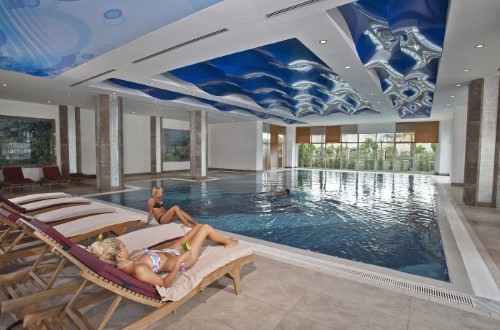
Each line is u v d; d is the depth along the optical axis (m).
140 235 3.62
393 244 5.00
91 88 9.34
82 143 14.13
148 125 17.44
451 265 3.84
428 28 5.07
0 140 11.53
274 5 4.13
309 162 23.61
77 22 4.54
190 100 12.61
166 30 4.92
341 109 14.94
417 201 8.95
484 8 4.04
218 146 21.19
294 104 13.80
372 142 20.72
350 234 5.59
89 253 2.32
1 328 2.41
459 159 12.31
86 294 2.98
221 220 6.70
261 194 10.27
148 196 9.57
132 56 6.22
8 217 3.53
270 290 3.07
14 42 5.25
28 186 11.77
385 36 5.81
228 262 2.95
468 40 5.21
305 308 2.72
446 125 17.75
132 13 4.29
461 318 2.56
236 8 4.21
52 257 3.97
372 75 8.16
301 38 5.39
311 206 8.24
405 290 3.08
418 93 10.52
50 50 5.73
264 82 9.80
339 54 6.28
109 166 10.60
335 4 4.12
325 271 3.55
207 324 2.48
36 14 4.25
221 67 8.08
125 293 2.19
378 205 8.38
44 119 12.71
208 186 12.25
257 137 19.33
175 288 2.46
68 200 5.50
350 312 2.65
